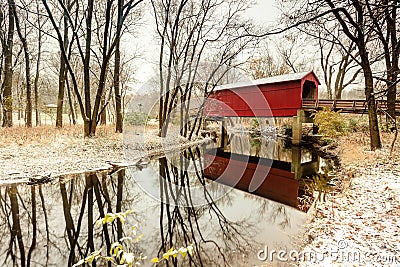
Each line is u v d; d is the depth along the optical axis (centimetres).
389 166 645
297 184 730
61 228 435
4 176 641
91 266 313
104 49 1096
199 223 449
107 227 439
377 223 339
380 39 767
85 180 704
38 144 929
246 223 439
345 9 665
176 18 1239
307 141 1590
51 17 973
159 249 356
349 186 555
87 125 1119
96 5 1308
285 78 1441
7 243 379
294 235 370
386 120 1075
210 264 312
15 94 1895
